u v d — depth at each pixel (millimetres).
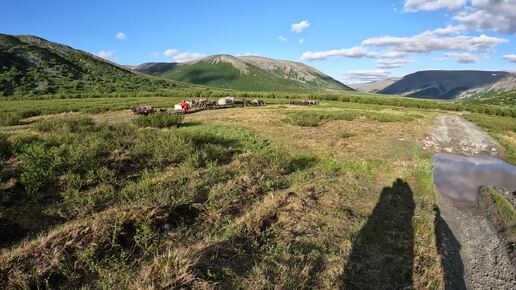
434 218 10102
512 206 12102
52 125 22609
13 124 27172
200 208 8609
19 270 5719
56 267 5934
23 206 8570
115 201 9180
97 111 37281
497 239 9500
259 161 13531
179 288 5555
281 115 33562
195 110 39281
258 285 5848
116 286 5645
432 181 13766
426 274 7004
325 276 6414
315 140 20312
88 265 6113
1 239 6906
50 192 9539
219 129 23562
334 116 32594
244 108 43125
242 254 6801
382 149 18609
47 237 6613
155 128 23234
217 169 12180
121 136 16641
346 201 10188
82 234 6770
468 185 14328
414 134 25031
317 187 11008
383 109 51688
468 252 8672
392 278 6766
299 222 8352
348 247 7457
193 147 14805
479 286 7312
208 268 6184
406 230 8859
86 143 13695
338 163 14758
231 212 8781
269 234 7621
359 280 6500
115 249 6555
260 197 9961
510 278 7703
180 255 6133
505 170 17344
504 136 28469
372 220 9094
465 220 10617
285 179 11914
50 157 11227
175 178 11016
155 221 7613
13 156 12617
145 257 6523
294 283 5984
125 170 11930
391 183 12625
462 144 23328
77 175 10328
